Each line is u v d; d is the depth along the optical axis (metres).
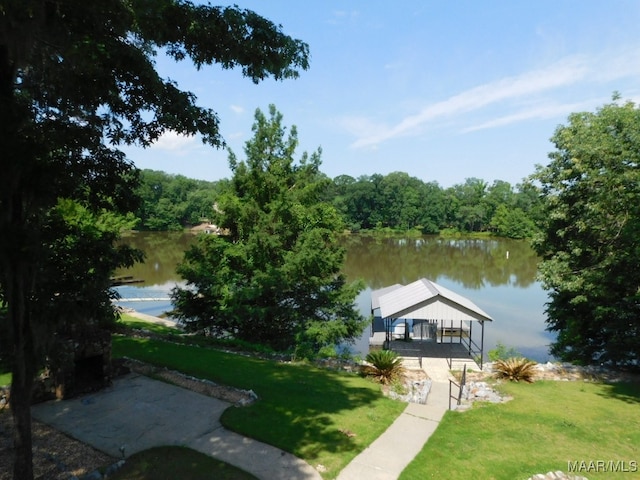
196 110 8.00
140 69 6.70
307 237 18.86
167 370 12.51
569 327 19.55
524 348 23.45
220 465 7.57
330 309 20.05
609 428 10.30
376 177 117.19
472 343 23.72
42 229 6.22
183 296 19.59
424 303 19.14
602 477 8.01
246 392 11.02
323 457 8.09
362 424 9.78
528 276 48.09
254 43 7.75
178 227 87.88
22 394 6.15
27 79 6.40
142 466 7.47
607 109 18.39
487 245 84.12
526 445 9.16
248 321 18.88
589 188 17.78
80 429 8.84
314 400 11.03
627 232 15.78
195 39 7.71
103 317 7.25
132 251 7.11
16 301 5.90
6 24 5.12
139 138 7.76
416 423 10.23
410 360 18.89
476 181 142.00
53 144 5.79
